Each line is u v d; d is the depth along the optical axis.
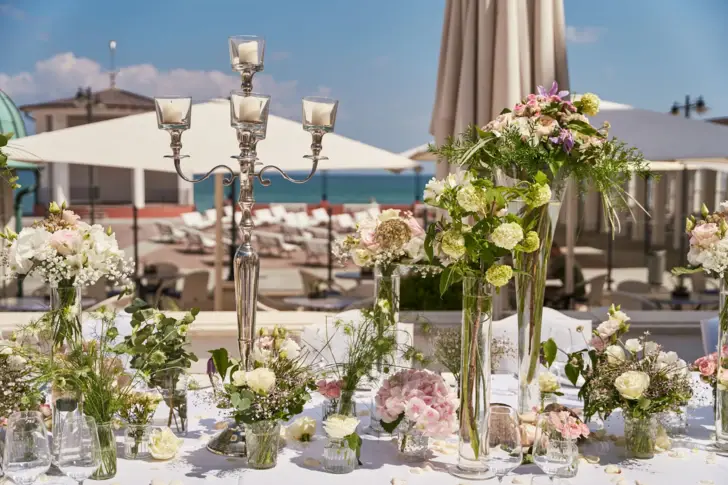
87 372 1.93
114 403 1.98
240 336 2.19
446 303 4.37
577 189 2.25
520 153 2.07
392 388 2.14
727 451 2.23
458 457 2.07
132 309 2.19
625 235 15.43
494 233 1.90
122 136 4.47
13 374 2.00
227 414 2.21
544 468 1.91
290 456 2.14
